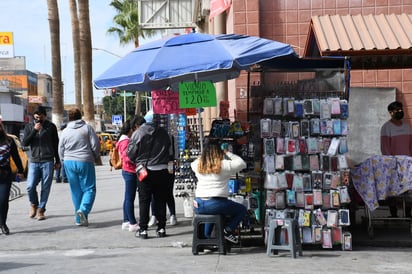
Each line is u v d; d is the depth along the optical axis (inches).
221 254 293.7
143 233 339.0
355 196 336.8
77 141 384.8
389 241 313.0
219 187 291.3
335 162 299.9
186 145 394.6
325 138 302.7
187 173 392.2
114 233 360.5
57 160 428.8
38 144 416.8
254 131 326.6
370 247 312.2
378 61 369.1
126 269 262.7
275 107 300.7
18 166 382.3
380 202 350.9
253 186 321.1
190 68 285.6
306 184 300.5
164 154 338.6
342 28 329.4
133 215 366.3
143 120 363.3
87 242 335.0
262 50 288.7
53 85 1003.9
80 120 390.0
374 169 318.3
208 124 612.4
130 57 323.6
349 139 462.0
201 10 634.8
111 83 304.7
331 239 300.7
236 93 448.8
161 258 288.5
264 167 302.0
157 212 345.7
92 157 390.6
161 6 653.3
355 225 363.3
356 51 303.0
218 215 293.7
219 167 288.4
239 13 457.1
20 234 364.2
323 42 310.7
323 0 456.4
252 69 325.4
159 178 336.8
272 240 288.7
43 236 356.2
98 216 433.1
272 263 272.4
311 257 286.5
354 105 460.1
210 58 285.6
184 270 258.4
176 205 475.5
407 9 453.1
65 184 711.1
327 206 301.1
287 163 301.3
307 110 299.9
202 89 320.2
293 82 318.0
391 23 335.6
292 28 456.8
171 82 379.6
